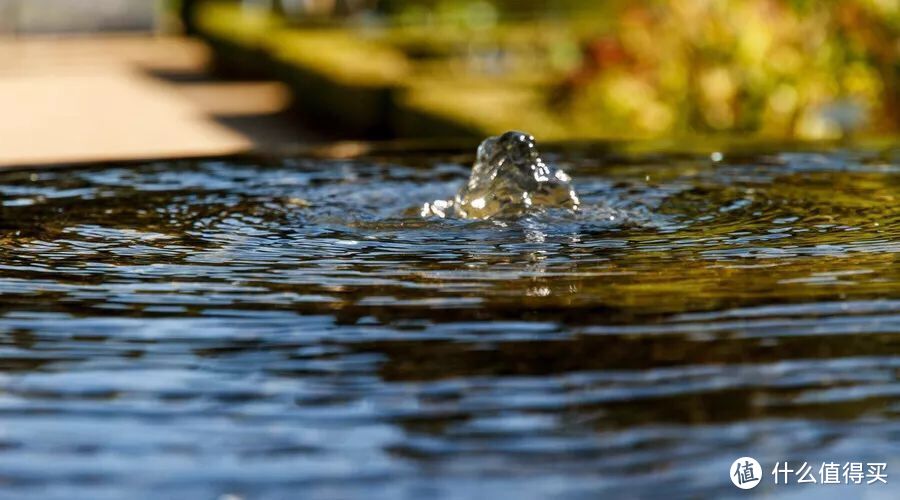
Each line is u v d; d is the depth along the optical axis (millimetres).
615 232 4141
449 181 5543
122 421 2246
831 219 4316
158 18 37062
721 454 2062
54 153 16859
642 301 2939
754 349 2557
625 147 6621
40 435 2184
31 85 24766
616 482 1968
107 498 1938
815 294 2996
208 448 2119
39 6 35719
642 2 12961
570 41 19641
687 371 2426
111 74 27156
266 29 27797
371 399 2318
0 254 3793
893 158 5992
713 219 4410
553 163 6059
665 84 12570
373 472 2016
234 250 3840
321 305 2996
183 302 3062
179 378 2463
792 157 6113
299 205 4871
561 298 2996
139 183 5469
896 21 10922
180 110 22062
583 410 2246
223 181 5539
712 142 6785
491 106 15094
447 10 28344
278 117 21656
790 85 11742
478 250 3789
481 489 1947
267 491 1957
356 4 31672
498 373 2436
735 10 12125
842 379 2371
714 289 3061
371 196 5117
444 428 2180
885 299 2930
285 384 2414
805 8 11547
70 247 3922
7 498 1940
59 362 2580
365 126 18578
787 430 2152
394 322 2811
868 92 11180
